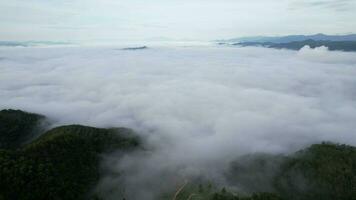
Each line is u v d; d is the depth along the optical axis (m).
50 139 167.12
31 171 135.62
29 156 148.38
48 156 154.25
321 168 180.25
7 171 130.75
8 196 123.12
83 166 163.25
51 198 132.38
